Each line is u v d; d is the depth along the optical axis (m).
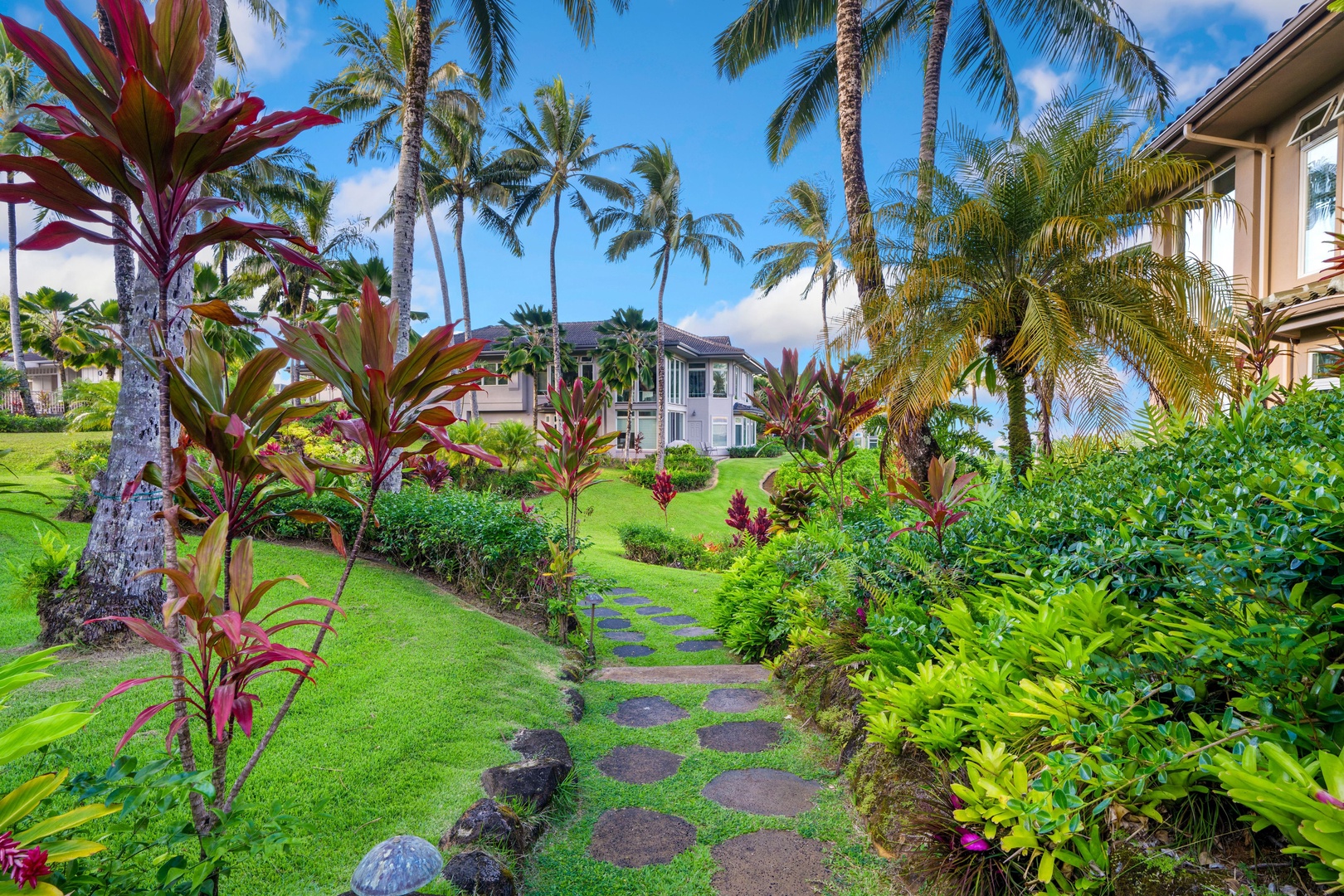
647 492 25.30
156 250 1.78
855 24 8.58
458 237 29.00
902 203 7.19
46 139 1.53
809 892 2.49
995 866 2.22
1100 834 2.09
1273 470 2.45
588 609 8.57
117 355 26.31
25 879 1.07
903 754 3.04
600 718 4.41
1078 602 2.49
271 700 3.80
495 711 3.95
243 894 2.23
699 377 41.91
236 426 1.83
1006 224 7.00
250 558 1.94
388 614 5.60
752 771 3.60
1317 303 6.70
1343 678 1.82
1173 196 11.38
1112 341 6.64
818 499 8.87
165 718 3.42
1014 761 2.24
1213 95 8.55
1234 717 1.88
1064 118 6.73
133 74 1.48
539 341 34.06
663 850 2.81
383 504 7.66
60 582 4.72
